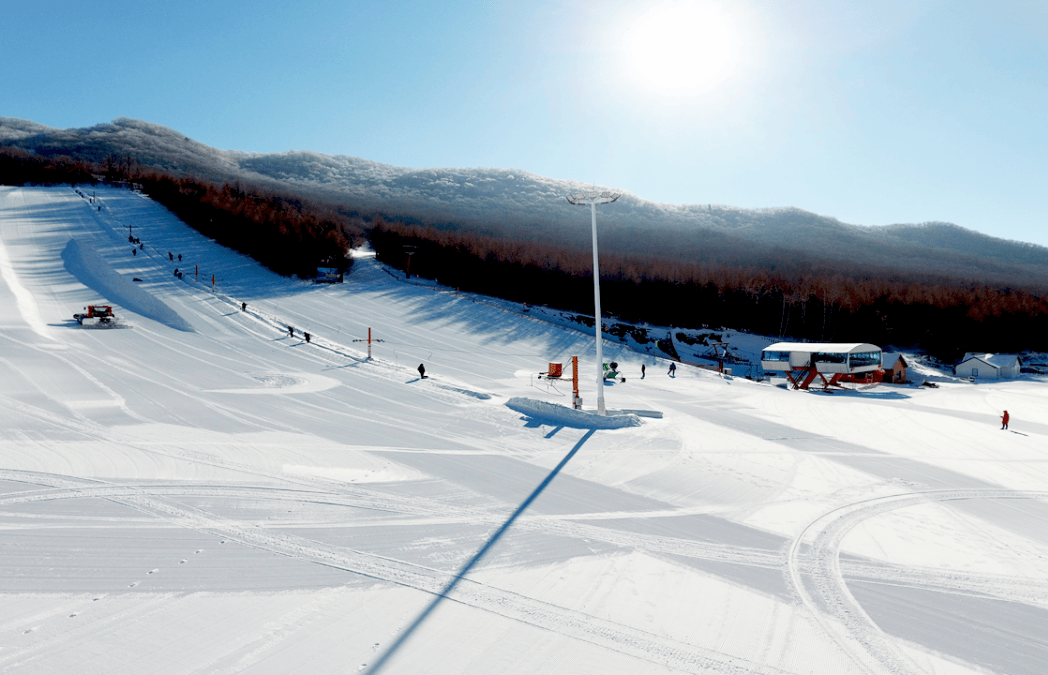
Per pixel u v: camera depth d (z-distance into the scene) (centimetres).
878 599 827
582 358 4562
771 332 8300
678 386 3756
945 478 1600
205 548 904
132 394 2211
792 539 1064
